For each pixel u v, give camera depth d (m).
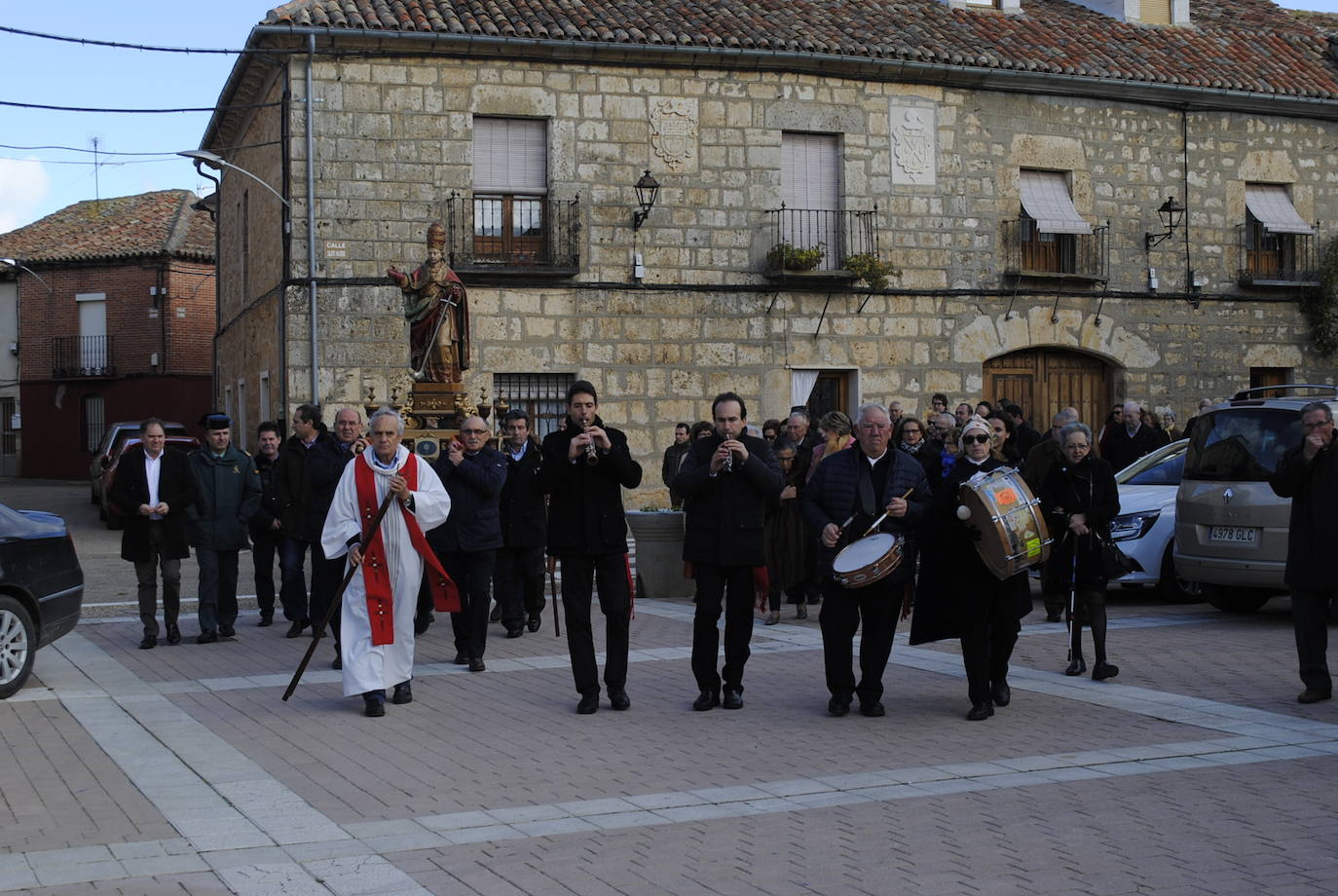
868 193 22.91
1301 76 26.05
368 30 19.94
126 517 11.82
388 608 8.97
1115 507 9.93
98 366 41.81
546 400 21.41
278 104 20.28
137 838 6.08
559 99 21.16
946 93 23.38
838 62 22.38
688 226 21.88
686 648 11.68
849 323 22.78
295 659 11.20
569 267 21.00
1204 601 14.55
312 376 20.14
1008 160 23.81
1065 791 6.78
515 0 21.72
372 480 9.08
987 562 8.43
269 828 6.21
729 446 8.79
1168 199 24.59
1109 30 26.05
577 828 6.17
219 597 12.42
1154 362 25.00
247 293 25.05
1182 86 24.52
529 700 9.38
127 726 8.55
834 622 8.73
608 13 21.78
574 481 8.94
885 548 8.47
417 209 20.53
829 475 9.01
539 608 12.70
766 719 8.70
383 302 20.42
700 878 5.44
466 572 10.77
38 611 9.76
